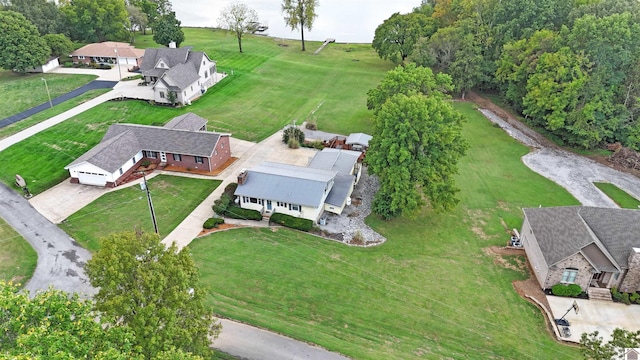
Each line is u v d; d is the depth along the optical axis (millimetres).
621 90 62719
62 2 102188
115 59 89500
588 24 61562
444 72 82938
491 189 54469
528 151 64750
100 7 96688
